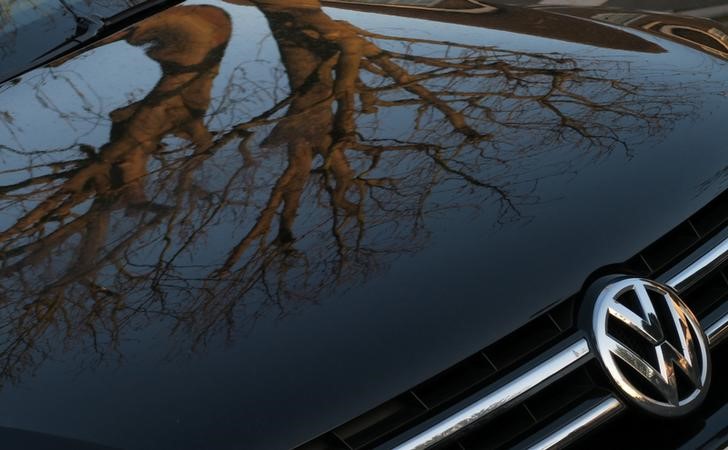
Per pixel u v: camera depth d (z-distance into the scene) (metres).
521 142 2.42
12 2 3.64
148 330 2.07
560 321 2.14
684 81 2.71
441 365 1.99
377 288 2.07
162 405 1.93
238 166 2.51
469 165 2.35
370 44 3.02
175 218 2.37
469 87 2.67
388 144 2.46
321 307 2.05
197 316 2.08
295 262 2.15
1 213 2.60
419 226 2.19
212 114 2.79
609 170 2.34
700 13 5.84
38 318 2.18
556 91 2.62
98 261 2.29
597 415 2.12
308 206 2.29
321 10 3.35
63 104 3.06
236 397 1.93
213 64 3.06
